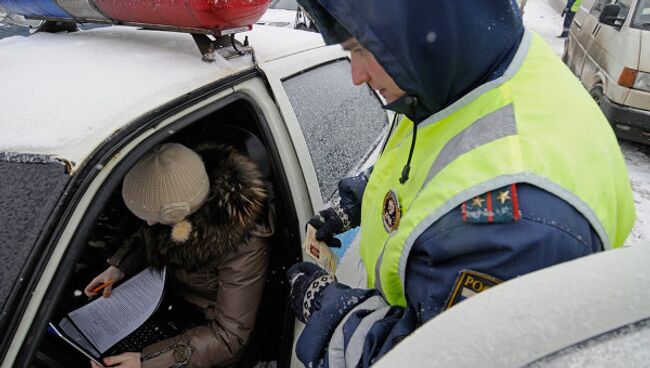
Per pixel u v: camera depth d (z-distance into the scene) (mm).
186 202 1113
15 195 790
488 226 532
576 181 542
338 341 765
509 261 520
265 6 1219
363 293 814
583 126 606
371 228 853
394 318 689
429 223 576
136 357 1202
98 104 939
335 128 1756
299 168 1452
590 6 5328
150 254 1278
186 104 1044
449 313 393
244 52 1359
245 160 1288
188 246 1198
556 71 663
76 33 1551
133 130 900
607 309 361
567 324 357
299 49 1650
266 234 1280
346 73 1998
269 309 1503
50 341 1194
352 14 583
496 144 570
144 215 1126
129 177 1112
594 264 395
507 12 616
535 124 587
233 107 1554
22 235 757
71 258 778
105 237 1581
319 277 979
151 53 1266
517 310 372
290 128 1420
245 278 1255
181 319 1365
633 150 4039
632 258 396
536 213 517
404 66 608
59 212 765
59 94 975
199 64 1202
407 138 818
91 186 812
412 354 377
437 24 567
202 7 1061
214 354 1255
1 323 707
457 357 361
